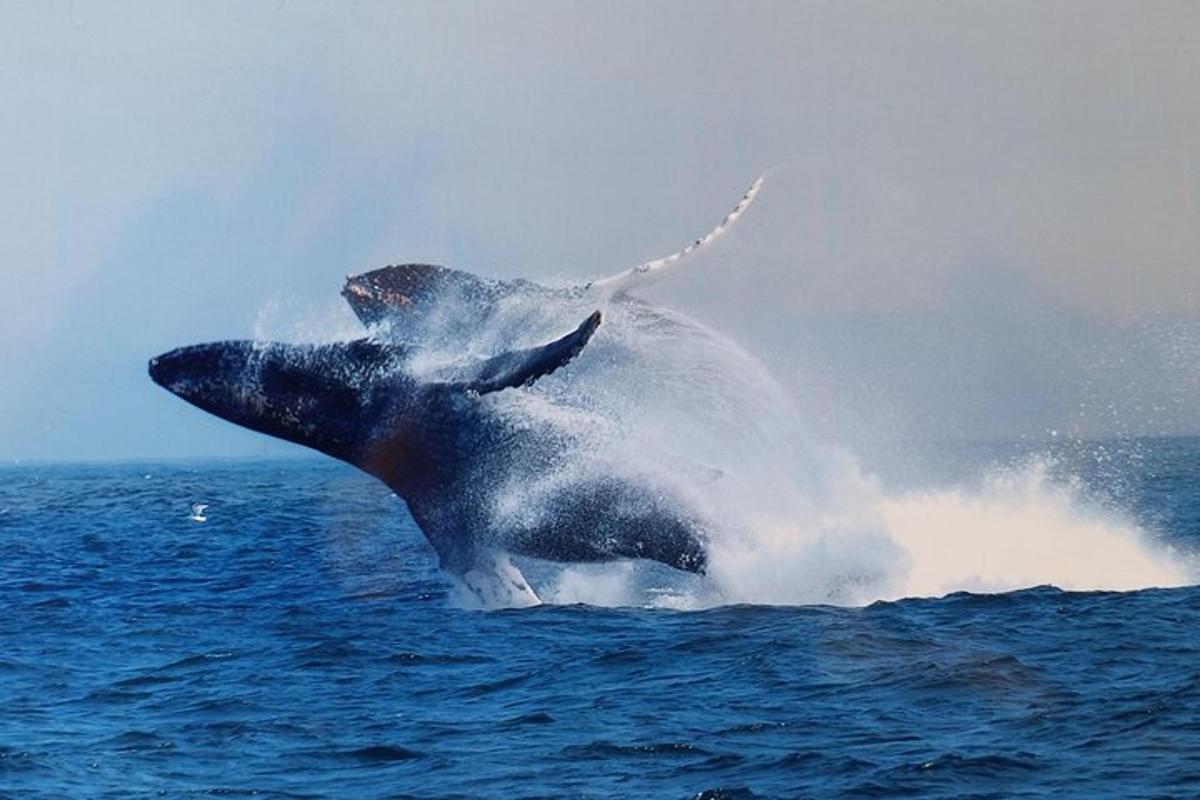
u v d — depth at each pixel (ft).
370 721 215.51
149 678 253.03
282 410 274.98
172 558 483.92
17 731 215.92
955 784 173.27
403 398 274.98
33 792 183.62
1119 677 219.61
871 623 268.41
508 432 283.79
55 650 282.15
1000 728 195.52
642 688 228.43
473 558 295.07
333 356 274.36
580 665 246.68
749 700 217.77
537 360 253.44
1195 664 225.76
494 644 267.59
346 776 188.24
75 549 537.65
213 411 276.41
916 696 214.69
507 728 208.13
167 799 180.04
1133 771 174.50
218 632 297.33
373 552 475.72
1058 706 204.44
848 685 223.30
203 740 208.13
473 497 286.66
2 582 409.90
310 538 567.18
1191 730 189.26
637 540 291.17
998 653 238.68
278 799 179.22
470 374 268.82
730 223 264.11
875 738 193.47
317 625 298.97
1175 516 511.40
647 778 181.57
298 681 245.04
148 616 324.60
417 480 284.41
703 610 293.23
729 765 185.26
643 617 288.10
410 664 254.06
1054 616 269.44
